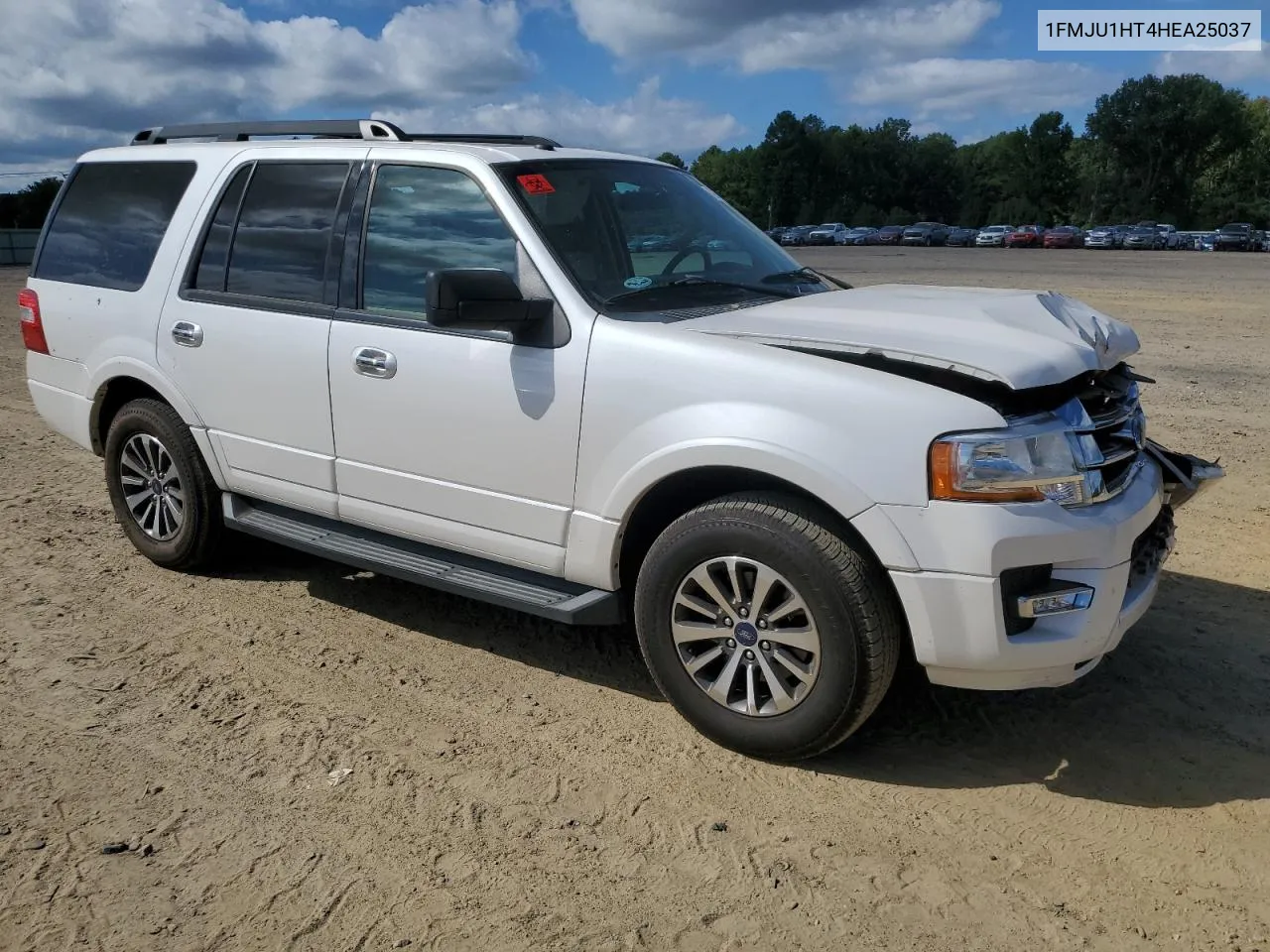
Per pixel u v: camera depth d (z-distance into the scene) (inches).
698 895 115.7
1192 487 150.7
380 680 167.0
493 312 141.9
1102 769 139.6
